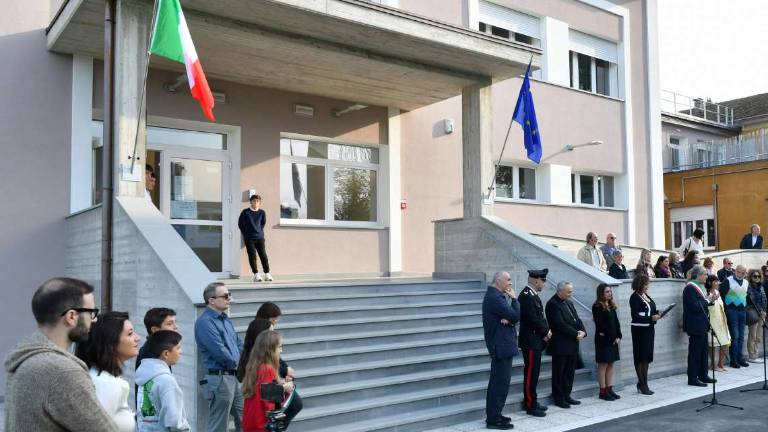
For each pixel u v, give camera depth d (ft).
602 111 55.62
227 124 36.52
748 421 24.70
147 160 35.19
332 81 36.81
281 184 39.58
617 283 30.30
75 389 7.73
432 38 31.07
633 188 57.62
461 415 24.47
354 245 41.57
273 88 38.24
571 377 27.30
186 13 26.78
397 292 32.42
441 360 27.32
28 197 30.50
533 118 34.96
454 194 46.26
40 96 31.01
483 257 36.78
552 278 32.68
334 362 25.25
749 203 71.51
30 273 30.35
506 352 23.58
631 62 58.39
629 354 31.81
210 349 18.35
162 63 33.14
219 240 36.96
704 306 32.09
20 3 30.78
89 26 28.22
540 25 51.72
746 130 85.87
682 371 35.45
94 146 33.06
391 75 35.60
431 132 45.37
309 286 29.40
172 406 12.87
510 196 50.14
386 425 22.38
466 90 37.81
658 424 24.26
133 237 23.79
